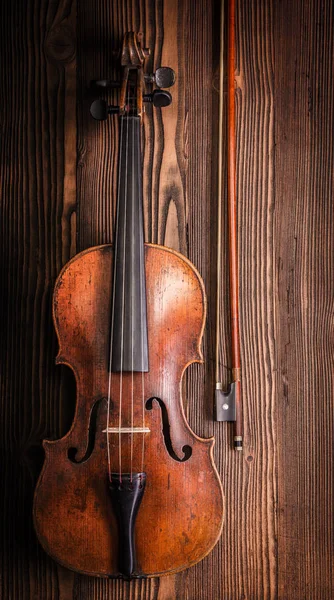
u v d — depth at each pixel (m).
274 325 1.17
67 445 1.02
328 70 1.19
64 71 1.19
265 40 1.19
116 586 1.14
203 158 1.18
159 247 1.05
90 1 1.19
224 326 1.16
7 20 1.19
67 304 1.05
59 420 1.15
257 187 1.18
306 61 1.19
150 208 1.17
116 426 1.02
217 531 1.02
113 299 1.04
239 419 1.13
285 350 1.17
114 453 1.02
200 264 1.17
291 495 1.15
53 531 1.02
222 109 1.17
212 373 1.15
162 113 1.18
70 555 1.02
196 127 1.18
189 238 1.17
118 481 1.00
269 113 1.19
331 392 1.16
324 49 1.19
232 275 1.15
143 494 1.02
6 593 1.14
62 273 1.05
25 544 1.14
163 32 1.19
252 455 1.15
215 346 1.16
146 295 1.04
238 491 1.15
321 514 1.15
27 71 1.19
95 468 1.02
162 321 1.04
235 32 1.19
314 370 1.16
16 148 1.18
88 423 1.03
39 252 1.17
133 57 1.06
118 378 1.03
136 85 1.07
